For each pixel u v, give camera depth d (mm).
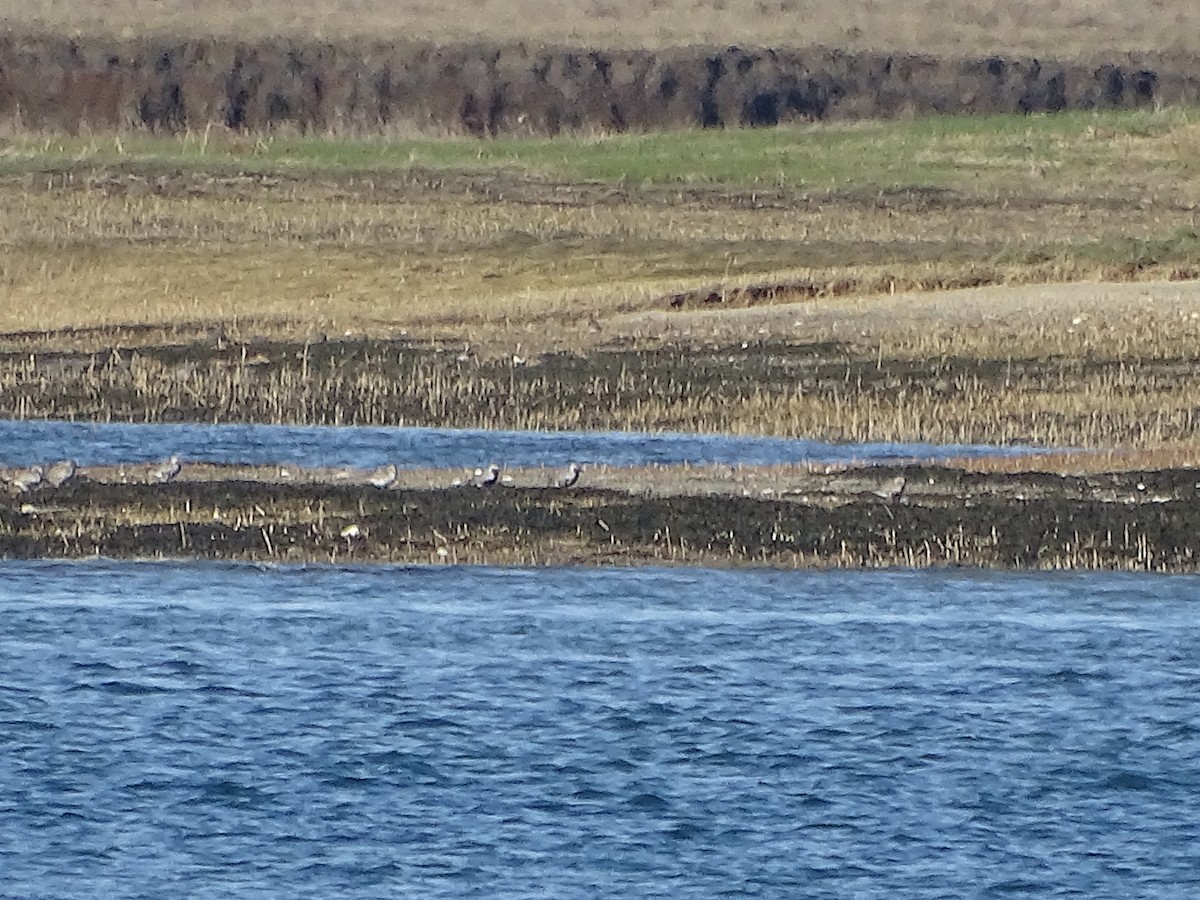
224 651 74500
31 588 80312
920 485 90812
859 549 84750
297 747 66812
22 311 135000
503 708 69938
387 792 63562
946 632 77375
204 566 83062
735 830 61250
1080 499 89312
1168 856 59844
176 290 141000
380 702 70125
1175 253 144875
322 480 91000
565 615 78438
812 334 122500
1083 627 78062
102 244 147250
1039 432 106500
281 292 141250
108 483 89688
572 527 86438
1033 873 58750
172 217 152000
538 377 116688
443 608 79062
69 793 63281
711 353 119875
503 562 83875
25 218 150250
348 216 153000
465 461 101750
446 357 120250
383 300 138875
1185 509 88375
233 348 122500
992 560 84438
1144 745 67688
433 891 57375
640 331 124062
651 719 69062
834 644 76062
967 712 70125
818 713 69938
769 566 84000
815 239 149875
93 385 117000
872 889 57688
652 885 57844
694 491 89812
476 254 147625
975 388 112875
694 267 145875
